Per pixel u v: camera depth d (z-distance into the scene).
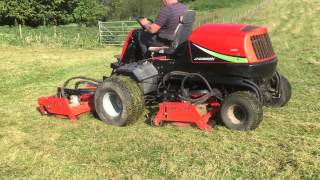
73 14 39.38
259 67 6.77
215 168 5.65
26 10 35.91
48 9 37.91
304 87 10.21
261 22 31.95
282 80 8.10
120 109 7.41
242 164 5.77
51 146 6.59
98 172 5.66
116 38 23.52
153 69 7.48
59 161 6.05
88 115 8.03
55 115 8.09
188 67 7.16
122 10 46.50
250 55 6.68
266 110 8.16
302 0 47.47
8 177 5.64
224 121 7.04
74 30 29.84
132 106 7.21
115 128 7.29
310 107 8.38
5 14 35.81
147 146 6.45
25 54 17.34
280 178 5.36
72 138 6.90
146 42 7.67
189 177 5.44
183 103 7.04
